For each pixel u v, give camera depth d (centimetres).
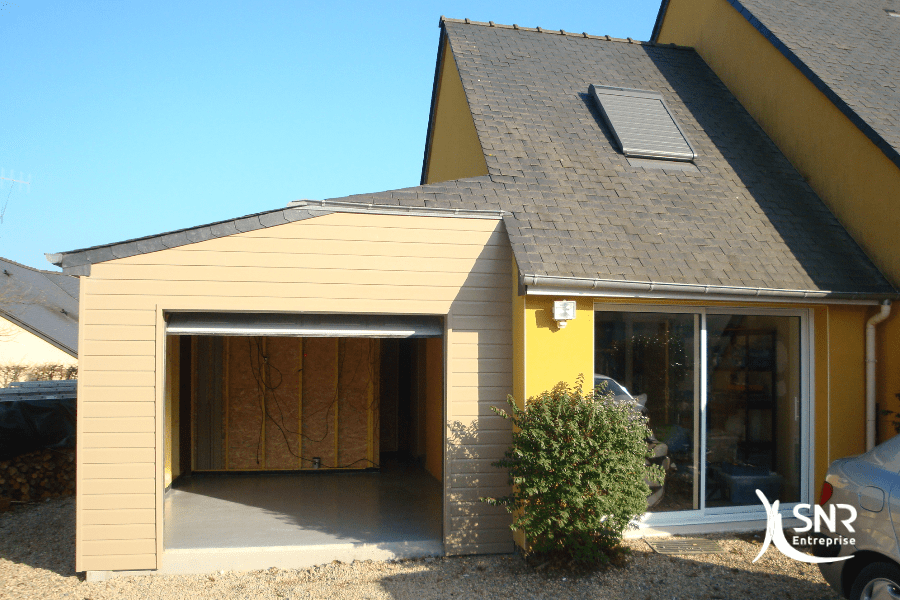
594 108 1041
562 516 600
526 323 674
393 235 691
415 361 1241
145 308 643
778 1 1190
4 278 2481
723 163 966
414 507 855
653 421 742
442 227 704
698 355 762
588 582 607
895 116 852
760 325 789
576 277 658
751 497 770
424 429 1150
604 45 1272
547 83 1087
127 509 632
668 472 745
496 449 699
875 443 775
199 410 1091
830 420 771
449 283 702
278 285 666
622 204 817
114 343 637
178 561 645
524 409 666
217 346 1105
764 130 1078
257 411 1101
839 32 1102
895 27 1158
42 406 976
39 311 2512
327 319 702
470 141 1044
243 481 1031
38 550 721
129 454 634
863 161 843
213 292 653
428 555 688
